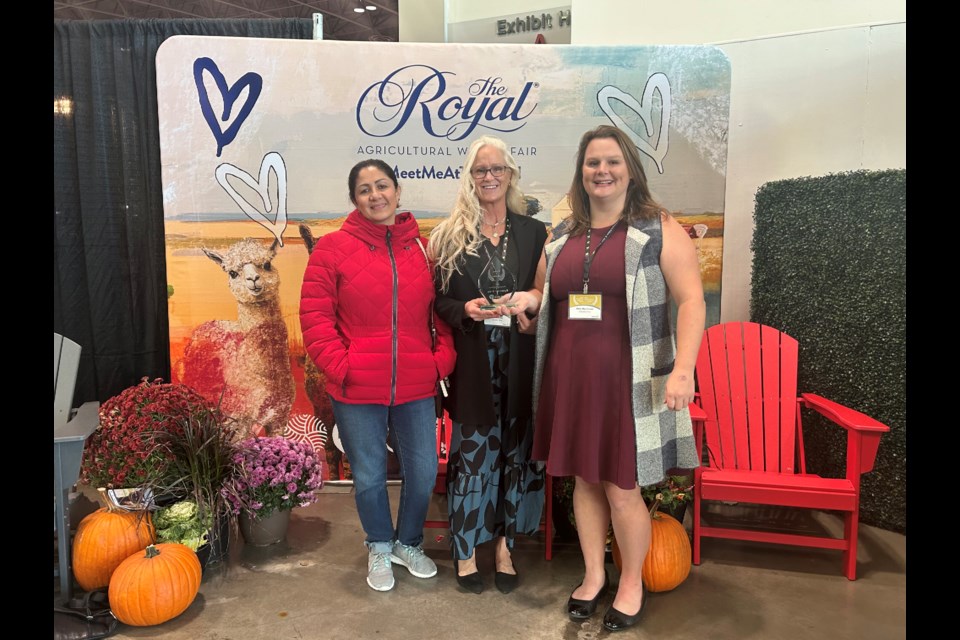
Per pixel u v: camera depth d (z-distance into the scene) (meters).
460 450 2.22
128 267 3.33
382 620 2.11
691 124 3.02
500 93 3.06
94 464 2.32
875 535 2.70
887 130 2.73
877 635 2.02
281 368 3.21
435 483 2.45
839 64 2.82
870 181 2.66
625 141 1.94
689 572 2.41
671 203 3.08
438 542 2.68
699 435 2.41
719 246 3.08
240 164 3.09
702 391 2.72
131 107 3.23
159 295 3.36
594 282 1.94
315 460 2.66
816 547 2.43
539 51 3.02
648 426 1.92
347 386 2.16
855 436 2.28
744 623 2.09
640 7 3.23
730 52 3.04
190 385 3.19
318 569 2.44
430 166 3.12
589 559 2.13
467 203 2.14
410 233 2.22
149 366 3.40
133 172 3.27
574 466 2.01
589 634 2.03
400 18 4.31
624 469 1.91
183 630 2.05
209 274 3.14
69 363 2.34
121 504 2.31
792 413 2.61
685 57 2.99
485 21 4.79
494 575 2.40
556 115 3.06
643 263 1.91
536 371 2.12
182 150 3.07
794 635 2.02
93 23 3.17
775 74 2.96
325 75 3.05
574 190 2.06
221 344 3.18
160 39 3.21
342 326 2.21
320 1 3.69
